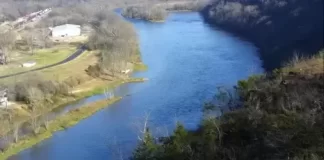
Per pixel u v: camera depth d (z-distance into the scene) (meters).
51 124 67.56
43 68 96.50
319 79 53.72
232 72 92.88
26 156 57.00
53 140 61.94
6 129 64.94
